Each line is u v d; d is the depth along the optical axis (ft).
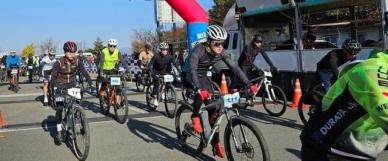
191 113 18.98
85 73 22.12
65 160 19.75
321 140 8.59
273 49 40.37
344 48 22.56
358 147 8.25
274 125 25.93
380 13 29.30
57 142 23.32
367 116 7.93
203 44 17.34
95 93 47.37
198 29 48.55
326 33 39.01
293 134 23.27
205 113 17.48
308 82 34.88
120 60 32.24
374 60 7.81
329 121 8.47
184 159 19.03
